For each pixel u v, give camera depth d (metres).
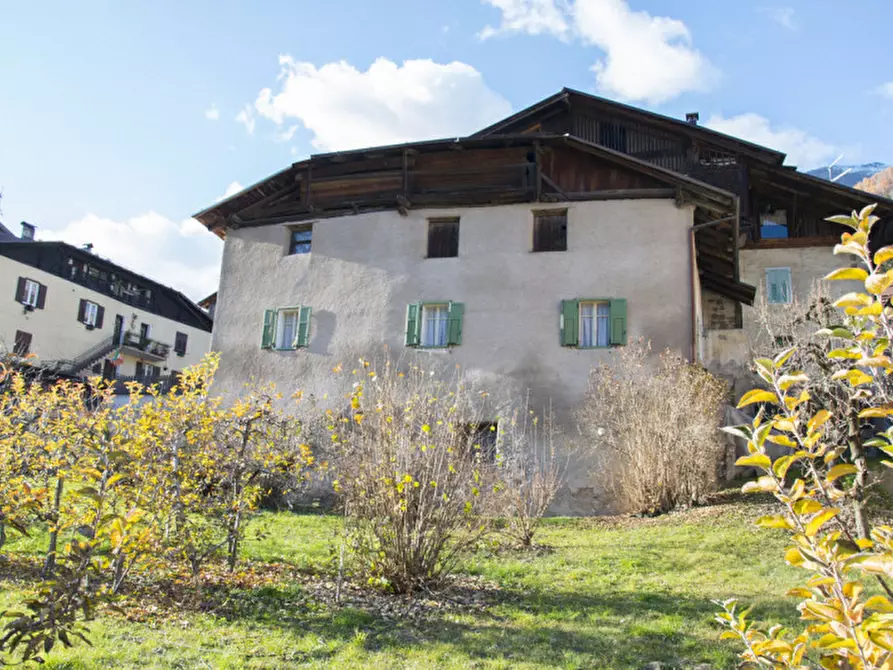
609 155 18.59
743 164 23.84
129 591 7.95
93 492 4.95
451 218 19.66
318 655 6.52
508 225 19.09
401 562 8.63
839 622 2.37
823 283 22.19
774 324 18.70
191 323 50.69
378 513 8.77
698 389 15.29
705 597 8.41
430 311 19.17
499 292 18.61
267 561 9.78
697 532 11.84
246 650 6.52
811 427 2.45
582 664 6.37
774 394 2.49
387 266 19.70
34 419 8.41
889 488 12.82
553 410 17.31
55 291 39.56
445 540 8.91
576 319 17.88
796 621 7.21
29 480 8.16
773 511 12.52
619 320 17.61
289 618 7.51
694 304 17.53
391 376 15.22
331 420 9.62
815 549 2.40
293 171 21.05
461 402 12.60
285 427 9.76
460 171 19.75
